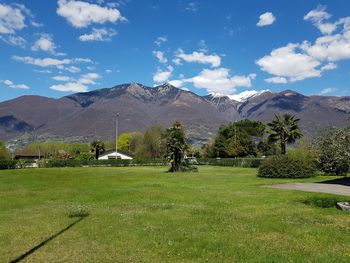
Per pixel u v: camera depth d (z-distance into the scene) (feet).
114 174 142.00
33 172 158.81
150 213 44.96
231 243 29.89
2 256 26.58
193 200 58.54
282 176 116.88
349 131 53.67
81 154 302.45
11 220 41.11
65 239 31.76
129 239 31.53
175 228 35.88
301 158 120.78
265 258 25.73
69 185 90.22
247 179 111.45
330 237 32.09
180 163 165.07
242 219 40.65
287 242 30.32
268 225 37.09
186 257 26.23
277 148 289.74
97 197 63.31
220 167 223.10
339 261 24.95
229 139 304.30
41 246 29.45
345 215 43.29
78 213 44.96
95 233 33.91
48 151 409.49
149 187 82.69
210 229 35.37
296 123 211.82
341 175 123.34
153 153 334.24
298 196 63.36
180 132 165.68
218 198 61.05
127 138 414.41
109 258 26.02
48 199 61.36
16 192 73.05
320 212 45.70
